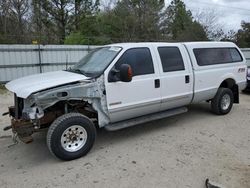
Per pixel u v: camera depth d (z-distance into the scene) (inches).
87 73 202.4
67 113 191.9
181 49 246.2
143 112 222.7
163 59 229.9
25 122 184.4
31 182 161.8
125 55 207.5
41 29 1095.6
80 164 182.5
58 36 1089.4
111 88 198.5
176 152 199.5
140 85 211.9
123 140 223.8
